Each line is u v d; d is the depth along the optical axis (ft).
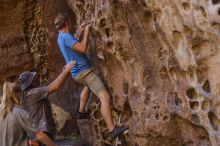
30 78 27.04
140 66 25.49
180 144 24.47
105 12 25.80
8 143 22.24
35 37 34.35
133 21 24.59
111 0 25.02
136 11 24.14
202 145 23.53
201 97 22.74
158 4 22.80
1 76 34.88
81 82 26.94
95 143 29.53
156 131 24.79
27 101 26.68
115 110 27.86
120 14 25.16
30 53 34.65
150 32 24.12
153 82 25.02
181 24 22.24
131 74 26.22
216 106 22.13
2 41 34.42
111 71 27.68
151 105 25.02
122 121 27.68
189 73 23.07
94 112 28.78
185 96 23.39
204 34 21.65
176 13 22.29
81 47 26.00
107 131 28.60
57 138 33.04
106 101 26.58
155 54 24.39
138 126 25.59
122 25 25.43
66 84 33.19
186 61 22.80
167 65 23.80
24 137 22.54
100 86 26.63
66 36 26.17
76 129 33.01
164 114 24.56
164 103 24.48
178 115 23.95
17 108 22.48
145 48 24.73
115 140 28.02
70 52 26.43
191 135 23.93
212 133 22.52
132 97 26.18
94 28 26.99
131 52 25.75
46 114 26.99
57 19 26.55
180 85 23.57
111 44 26.68
